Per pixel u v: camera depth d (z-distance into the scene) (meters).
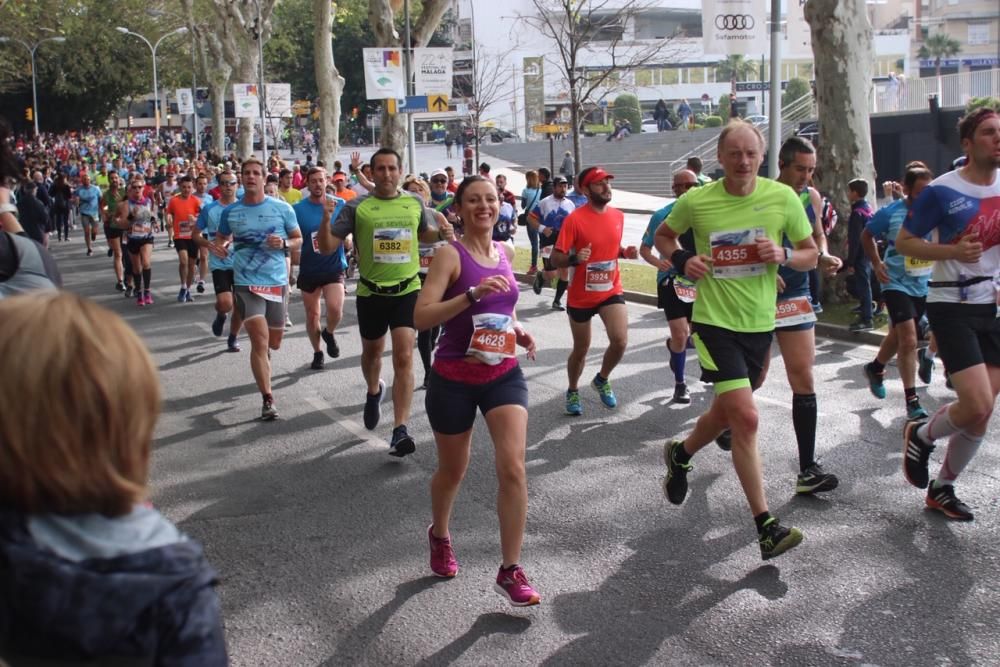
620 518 5.65
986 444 6.78
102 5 65.44
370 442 7.49
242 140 40.09
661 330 12.19
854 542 5.17
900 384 8.89
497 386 4.49
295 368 10.40
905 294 7.53
